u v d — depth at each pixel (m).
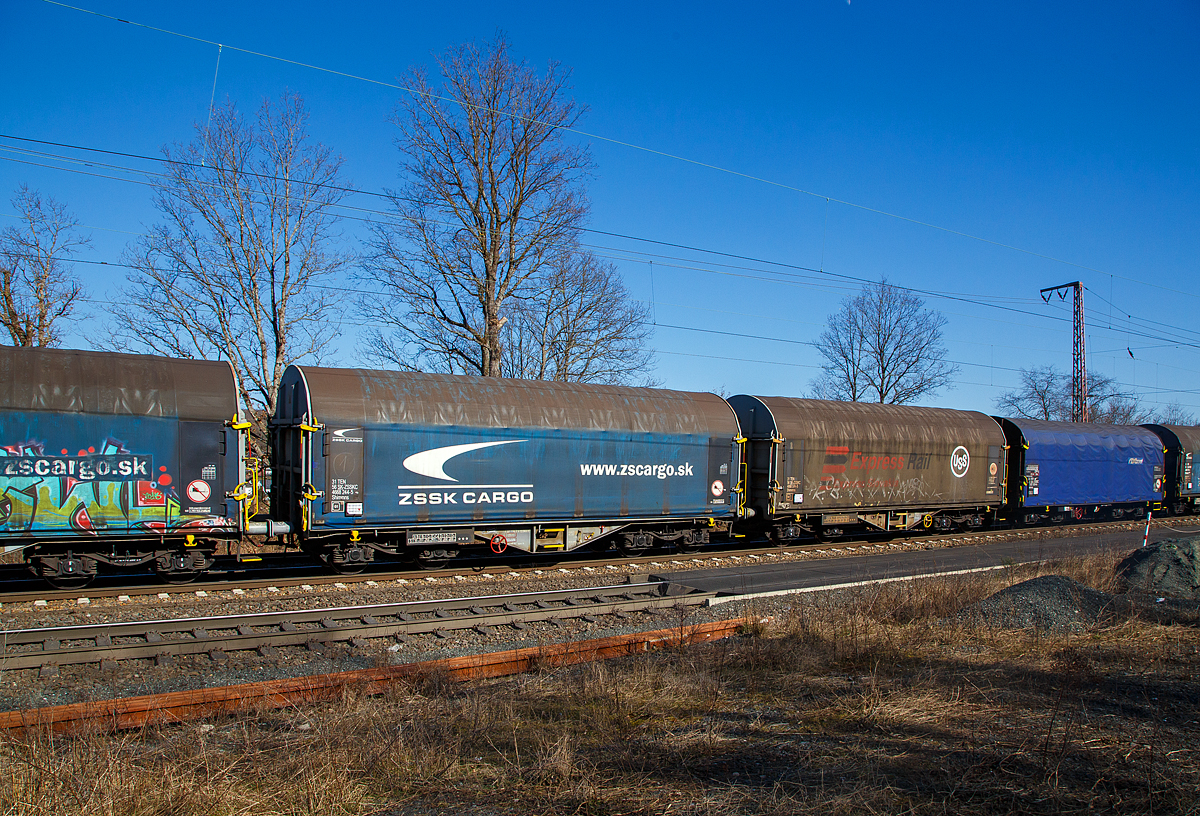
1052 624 10.27
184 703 7.11
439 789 5.40
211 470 12.66
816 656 8.95
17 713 6.40
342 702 7.20
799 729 6.49
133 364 12.49
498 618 10.80
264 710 7.18
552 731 6.61
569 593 12.44
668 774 5.56
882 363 45.84
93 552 12.29
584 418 16.34
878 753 5.82
